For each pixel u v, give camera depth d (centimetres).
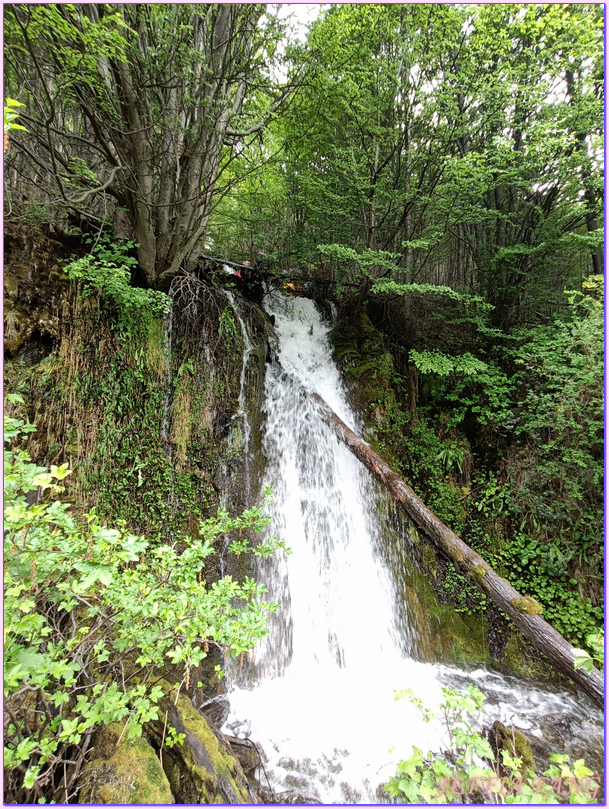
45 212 433
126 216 479
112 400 414
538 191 724
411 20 579
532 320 775
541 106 615
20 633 159
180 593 211
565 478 545
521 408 634
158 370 456
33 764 193
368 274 610
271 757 339
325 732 372
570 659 282
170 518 433
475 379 638
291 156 718
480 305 641
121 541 182
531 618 317
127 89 368
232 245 961
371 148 648
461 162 542
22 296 371
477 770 183
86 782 195
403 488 471
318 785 317
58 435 371
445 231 729
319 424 596
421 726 389
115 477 402
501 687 469
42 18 275
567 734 404
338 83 568
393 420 649
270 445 554
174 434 460
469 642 512
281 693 417
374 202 669
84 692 233
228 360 534
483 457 654
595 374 494
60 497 358
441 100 575
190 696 354
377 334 718
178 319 496
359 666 473
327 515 549
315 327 754
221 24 436
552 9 532
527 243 768
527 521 580
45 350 384
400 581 542
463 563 383
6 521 166
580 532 538
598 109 555
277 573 489
